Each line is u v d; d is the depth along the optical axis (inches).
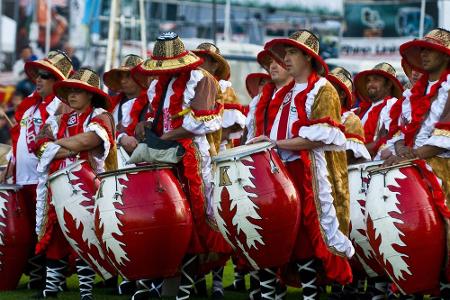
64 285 833.5
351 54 2438.5
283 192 632.4
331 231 648.4
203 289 816.9
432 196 631.8
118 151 834.8
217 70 872.9
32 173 816.9
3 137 1603.1
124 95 925.8
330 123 643.5
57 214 722.2
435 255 628.1
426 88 680.4
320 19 2281.0
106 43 2048.5
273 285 678.5
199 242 712.4
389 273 644.7
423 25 2317.9
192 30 2165.4
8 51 1969.7
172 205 656.4
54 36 2021.4
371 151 824.9
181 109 703.1
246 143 669.9
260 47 2124.8
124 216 646.5
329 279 682.2
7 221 788.6
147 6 2106.3
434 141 642.2
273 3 2253.9
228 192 635.5
